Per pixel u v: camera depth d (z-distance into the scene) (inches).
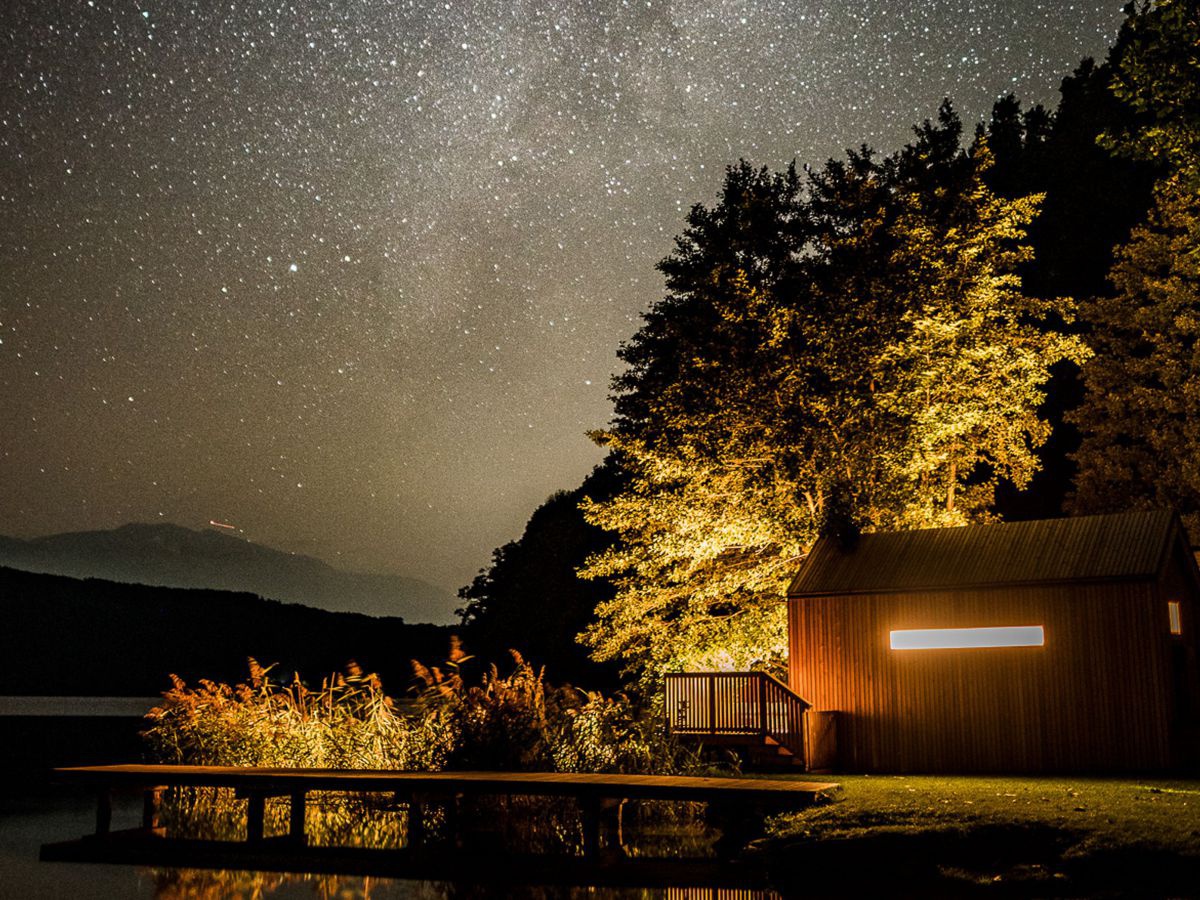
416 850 503.8
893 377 979.9
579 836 551.5
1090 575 741.9
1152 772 704.4
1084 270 1648.6
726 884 429.4
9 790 852.0
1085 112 1722.4
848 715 831.7
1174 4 669.9
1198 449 1106.1
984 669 780.0
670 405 1026.7
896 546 876.6
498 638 1927.9
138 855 517.7
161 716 763.4
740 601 1018.7
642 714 709.9
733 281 1009.5
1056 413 1653.5
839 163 1121.4
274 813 679.1
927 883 396.2
